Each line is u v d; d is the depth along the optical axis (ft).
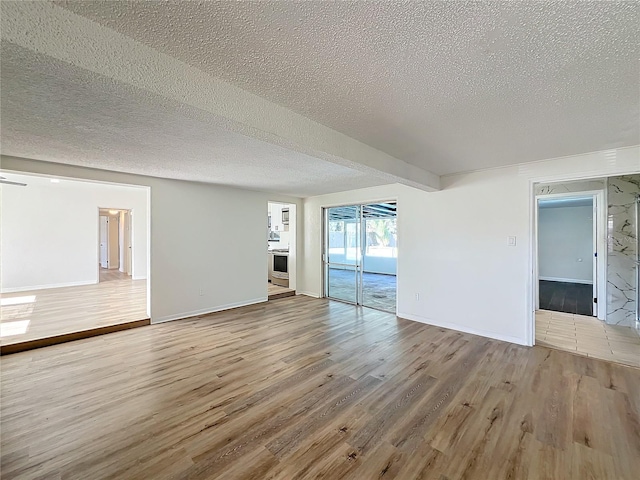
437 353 10.63
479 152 9.74
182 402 7.48
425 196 14.29
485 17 3.67
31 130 7.66
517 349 10.97
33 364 9.65
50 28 3.42
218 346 11.30
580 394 7.84
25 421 6.66
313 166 11.56
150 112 6.56
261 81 5.25
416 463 5.49
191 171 12.53
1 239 20.29
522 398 7.66
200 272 15.87
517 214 11.49
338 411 7.13
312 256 20.86
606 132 7.86
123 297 18.66
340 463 5.49
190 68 4.75
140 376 8.86
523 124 7.29
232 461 5.53
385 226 21.98
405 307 15.21
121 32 3.94
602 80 5.21
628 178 13.42
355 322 14.49
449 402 7.50
